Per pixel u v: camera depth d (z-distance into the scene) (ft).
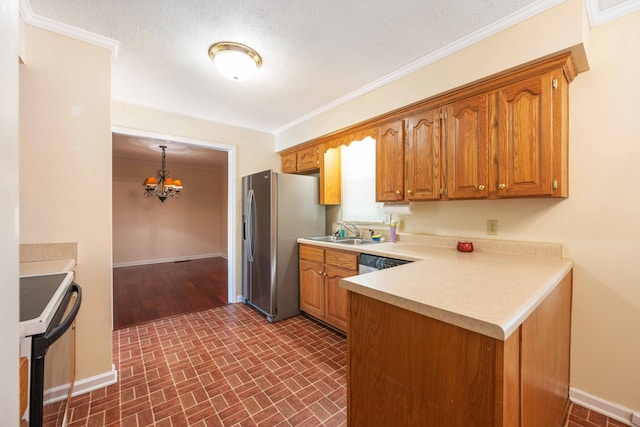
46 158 5.29
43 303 3.00
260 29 5.48
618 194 4.91
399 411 3.04
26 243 5.13
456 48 5.98
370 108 8.10
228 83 7.85
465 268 4.53
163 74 7.29
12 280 1.35
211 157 18.28
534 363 3.08
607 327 5.03
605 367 5.04
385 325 3.20
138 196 19.58
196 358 6.97
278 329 8.80
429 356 2.78
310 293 9.47
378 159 8.04
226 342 7.86
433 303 2.75
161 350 7.38
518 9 4.96
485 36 5.53
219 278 15.44
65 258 5.43
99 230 5.78
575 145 5.32
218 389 5.74
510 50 5.20
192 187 21.80
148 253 19.92
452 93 6.23
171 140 10.10
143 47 6.08
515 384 2.53
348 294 3.64
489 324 2.29
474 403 2.44
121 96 8.72
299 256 10.09
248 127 11.96
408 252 6.55
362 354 3.45
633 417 4.74
